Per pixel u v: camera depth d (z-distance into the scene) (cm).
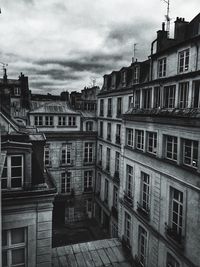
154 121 1552
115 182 3008
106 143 3369
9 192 1075
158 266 1487
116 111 3102
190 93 1334
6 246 1108
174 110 1408
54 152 3484
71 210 3597
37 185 1142
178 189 1317
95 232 3250
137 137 1825
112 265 1565
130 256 1684
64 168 3547
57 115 3562
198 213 1160
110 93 3284
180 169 1303
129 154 1900
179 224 1346
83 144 3656
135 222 1773
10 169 1105
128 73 2947
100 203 3488
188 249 1225
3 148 1070
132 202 1819
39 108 3516
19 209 1098
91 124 3769
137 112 1820
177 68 1881
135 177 1802
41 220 1138
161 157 1487
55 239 3027
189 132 1246
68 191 3612
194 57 1698
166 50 1998
